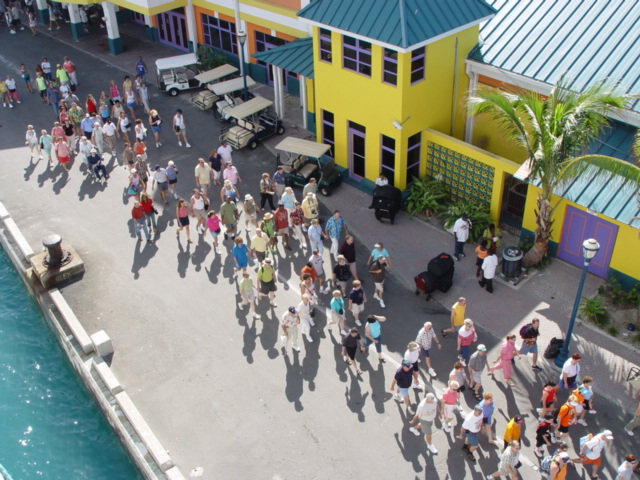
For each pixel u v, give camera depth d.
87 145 25.41
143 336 19.00
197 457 15.61
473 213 22.03
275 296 20.16
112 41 36.59
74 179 26.30
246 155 27.30
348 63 22.91
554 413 15.57
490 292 19.88
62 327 19.56
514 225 22.23
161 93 32.47
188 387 17.38
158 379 17.62
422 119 22.81
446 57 22.20
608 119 19.89
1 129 30.12
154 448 15.44
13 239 23.50
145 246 22.52
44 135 26.41
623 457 15.17
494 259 19.16
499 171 21.23
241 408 16.73
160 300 20.27
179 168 26.61
